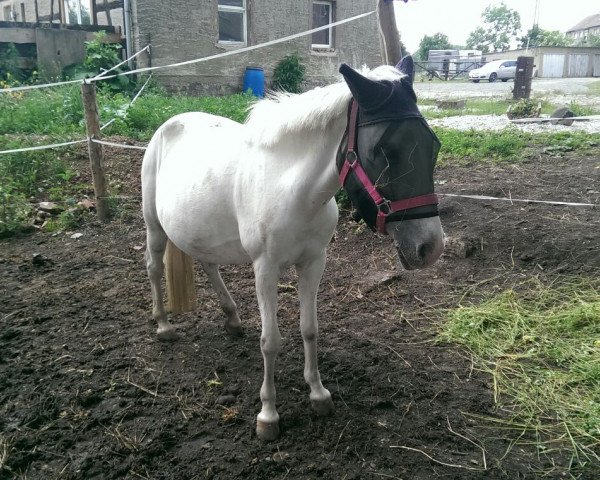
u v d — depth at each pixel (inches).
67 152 280.2
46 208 226.5
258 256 92.5
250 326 143.1
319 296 161.9
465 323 141.3
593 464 95.0
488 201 217.0
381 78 77.5
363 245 195.8
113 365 124.8
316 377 105.7
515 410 109.5
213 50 515.2
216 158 101.0
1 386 116.4
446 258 181.3
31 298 158.1
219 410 109.6
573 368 120.3
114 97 391.5
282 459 95.3
